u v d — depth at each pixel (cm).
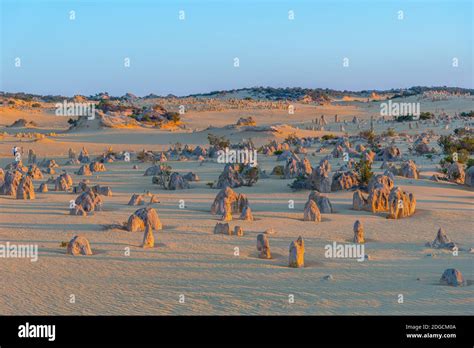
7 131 18350
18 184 6581
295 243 3578
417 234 4591
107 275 3294
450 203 6059
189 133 17288
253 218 5134
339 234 4531
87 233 4403
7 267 3419
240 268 3484
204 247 4012
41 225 4703
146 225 4228
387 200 5631
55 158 12225
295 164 8275
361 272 3441
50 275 3272
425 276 3356
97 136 16700
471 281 3244
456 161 8556
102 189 6719
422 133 15400
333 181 6981
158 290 3025
